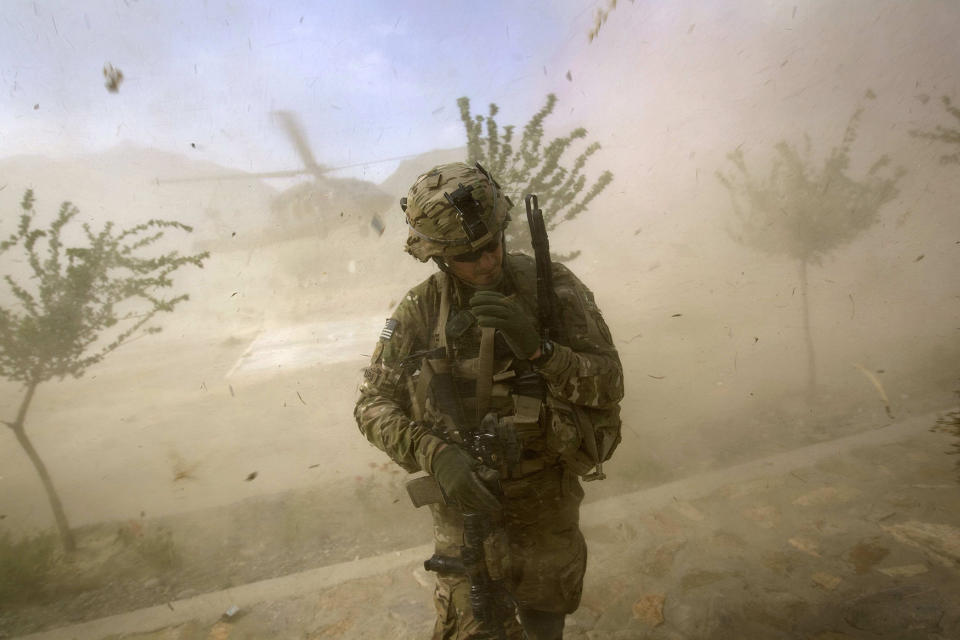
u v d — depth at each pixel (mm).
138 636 3008
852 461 3869
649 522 3439
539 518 1683
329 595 3139
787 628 2418
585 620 2654
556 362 1465
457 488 1411
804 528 3156
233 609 3080
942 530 2932
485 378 1549
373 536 3994
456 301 1659
